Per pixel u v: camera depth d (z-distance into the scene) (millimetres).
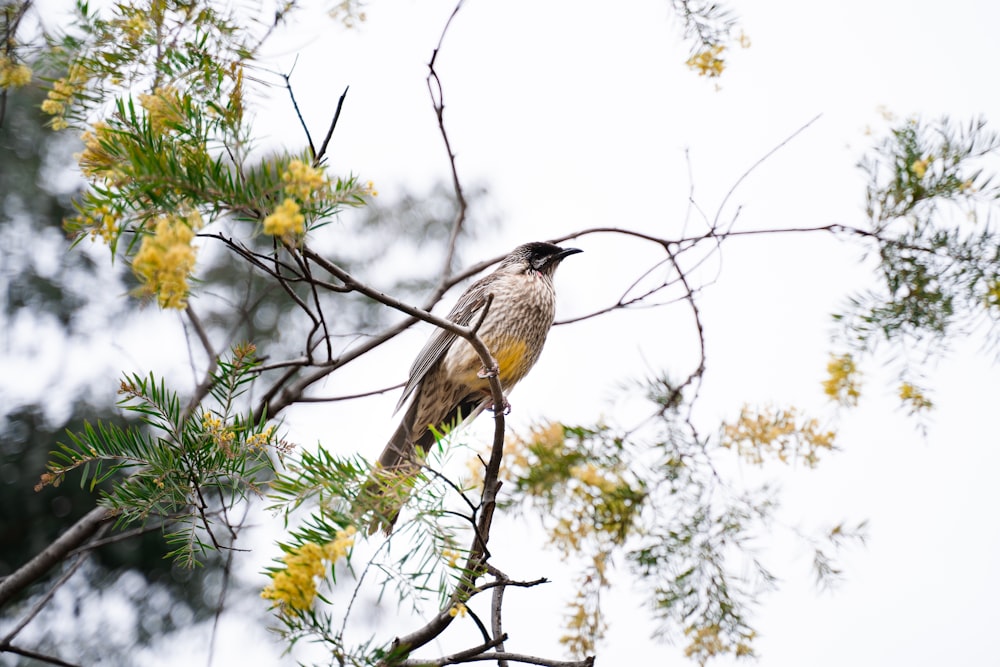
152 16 5730
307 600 4680
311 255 5859
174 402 6133
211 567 11125
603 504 6133
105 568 11234
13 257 11523
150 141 4887
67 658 10750
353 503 5055
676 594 6852
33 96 10602
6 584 8359
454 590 5270
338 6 6137
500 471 6086
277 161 4781
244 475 6039
